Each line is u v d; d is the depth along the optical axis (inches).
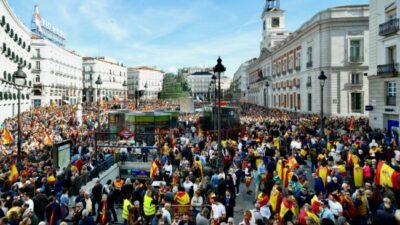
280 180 434.3
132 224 325.4
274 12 2827.3
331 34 1483.8
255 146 691.4
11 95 1611.7
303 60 1776.6
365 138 711.7
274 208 341.4
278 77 2385.6
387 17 883.4
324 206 305.9
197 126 1119.0
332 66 1483.8
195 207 350.6
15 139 838.5
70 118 1241.4
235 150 642.2
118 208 434.0
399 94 826.8
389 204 293.0
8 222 294.4
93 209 394.6
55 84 2888.8
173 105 2568.9
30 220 280.1
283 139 754.8
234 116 973.2
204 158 561.0
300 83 1843.0
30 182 393.7
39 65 2709.2
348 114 1467.8
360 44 1460.4
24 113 1569.9
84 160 595.8
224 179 408.5
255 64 3395.7
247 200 486.0
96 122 1227.2
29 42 2129.7
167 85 4485.7
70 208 416.2
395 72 815.7
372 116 966.4
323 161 481.4
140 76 5319.9
